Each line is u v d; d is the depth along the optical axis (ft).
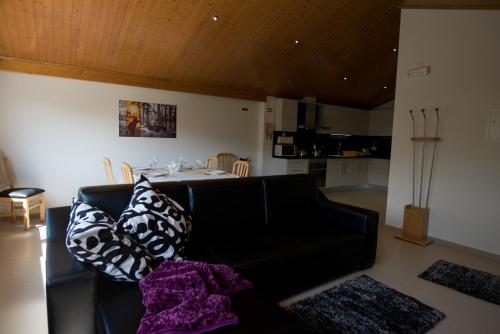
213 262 6.41
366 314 6.89
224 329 4.08
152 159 15.89
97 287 4.76
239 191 8.61
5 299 7.29
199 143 18.31
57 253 5.22
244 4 11.92
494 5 10.02
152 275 4.92
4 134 12.96
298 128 22.21
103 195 6.64
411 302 7.46
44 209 13.14
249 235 8.05
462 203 11.41
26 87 13.23
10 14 10.62
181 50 14.24
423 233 12.16
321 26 13.89
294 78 18.88
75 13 11.10
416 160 12.69
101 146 15.14
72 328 4.66
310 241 7.75
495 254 10.60
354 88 21.74
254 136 20.72
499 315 7.14
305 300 7.35
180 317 4.03
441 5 11.24
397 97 13.21
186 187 7.81
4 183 12.60
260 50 15.16
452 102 11.53
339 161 23.02
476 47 10.85
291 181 9.90
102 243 4.96
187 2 11.39
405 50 12.85
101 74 14.70
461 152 11.39
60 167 14.24
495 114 10.50
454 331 6.51
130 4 11.06
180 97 17.37
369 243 9.07
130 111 15.78
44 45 12.43
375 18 13.76
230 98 19.31
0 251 9.99
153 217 5.94
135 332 3.93
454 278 8.89
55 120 13.94
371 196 21.48
